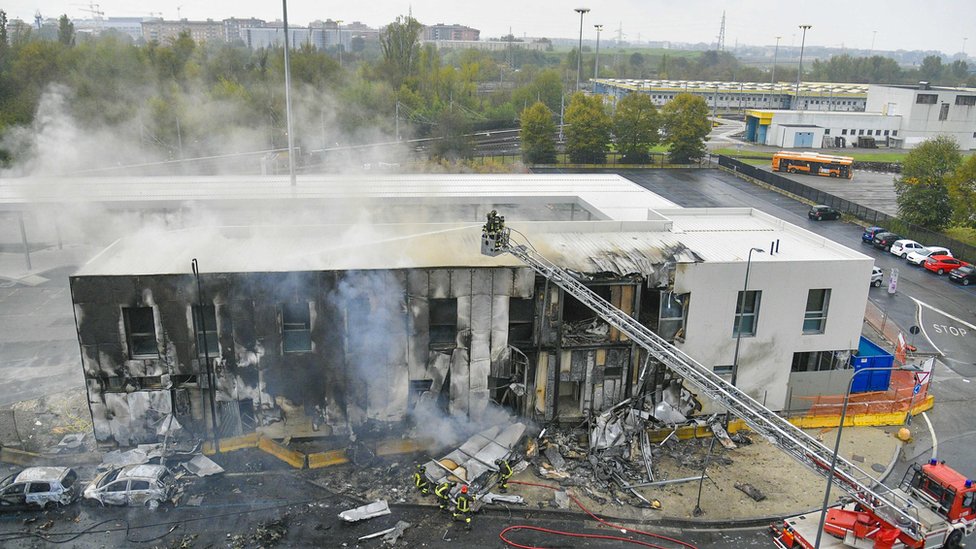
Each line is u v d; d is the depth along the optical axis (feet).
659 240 118.32
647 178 325.42
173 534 84.53
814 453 84.48
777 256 115.96
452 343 102.53
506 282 99.71
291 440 102.53
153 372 96.89
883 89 456.86
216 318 95.86
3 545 81.92
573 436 106.22
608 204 152.05
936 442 111.34
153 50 391.24
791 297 110.52
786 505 93.81
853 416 115.03
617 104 380.37
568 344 104.73
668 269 105.91
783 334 112.47
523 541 85.25
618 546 85.30
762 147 429.79
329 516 88.43
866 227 244.42
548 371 106.01
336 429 102.47
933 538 80.89
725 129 513.86
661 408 108.58
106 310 93.71
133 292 93.30
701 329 109.29
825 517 83.51
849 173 329.72
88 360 95.50
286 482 94.63
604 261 107.45
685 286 106.83
